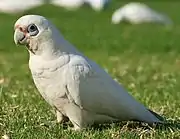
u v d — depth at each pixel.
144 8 43.94
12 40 32.47
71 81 9.32
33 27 9.44
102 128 10.13
